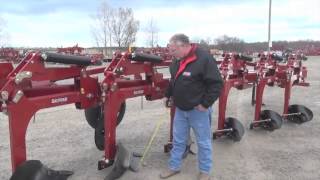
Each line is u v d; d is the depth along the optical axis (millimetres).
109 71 5359
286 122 9164
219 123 7277
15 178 4309
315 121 9438
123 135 7945
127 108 10945
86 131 8203
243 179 5621
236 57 7465
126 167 5336
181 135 5570
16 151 4387
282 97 13578
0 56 23625
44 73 4609
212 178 5637
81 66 5117
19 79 4227
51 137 7730
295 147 7219
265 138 7762
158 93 6328
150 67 6152
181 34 5102
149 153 6707
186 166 6051
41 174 4426
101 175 5684
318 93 14781
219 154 6688
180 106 5312
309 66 34531
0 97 4176
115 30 47219
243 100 12648
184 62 5172
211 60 5113
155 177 5633
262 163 6297
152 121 9258
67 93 4980
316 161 6441
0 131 8219
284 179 5648
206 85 5152
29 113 4473
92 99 5340
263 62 8430
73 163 6199
